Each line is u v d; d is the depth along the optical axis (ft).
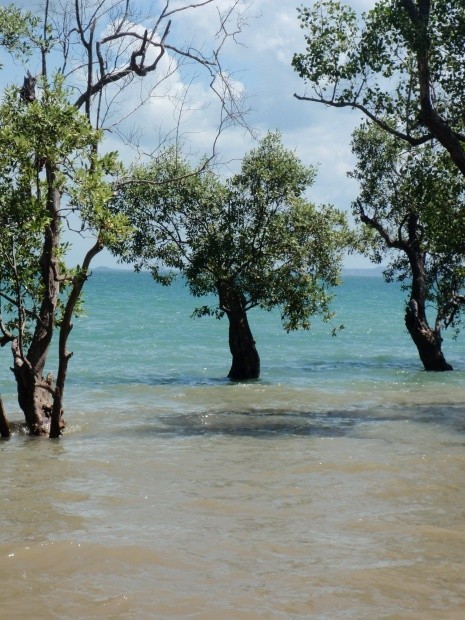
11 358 114.52
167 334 164.25
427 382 95.35
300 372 107.04
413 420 65.26
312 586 27.58
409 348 145.48
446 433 58.70
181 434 58.34
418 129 91.50
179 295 395.55
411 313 109.29
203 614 25.09
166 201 92.94
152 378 97.81
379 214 107.96
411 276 113.91
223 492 40.78
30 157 52.75
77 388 86.12
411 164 82.79
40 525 34.58
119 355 124.16
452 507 38.09
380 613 25.30
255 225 93.04
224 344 145.89
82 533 33.37
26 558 30.12
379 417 67.21
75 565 29.50
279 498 39.63
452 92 67.10
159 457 49.52
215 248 91.66
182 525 34.76
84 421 63.62
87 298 343.46
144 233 93.30
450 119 72.02
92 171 53.01
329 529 34.35
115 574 28.66
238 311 97.35
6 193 51.60
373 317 241.35
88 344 140.67
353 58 67.51
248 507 37.86
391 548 31.81
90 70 59.88
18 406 72.54
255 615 25.05
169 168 91.91
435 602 26.27
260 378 99.60
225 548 31.58
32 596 26.53
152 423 63.26
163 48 62.23
